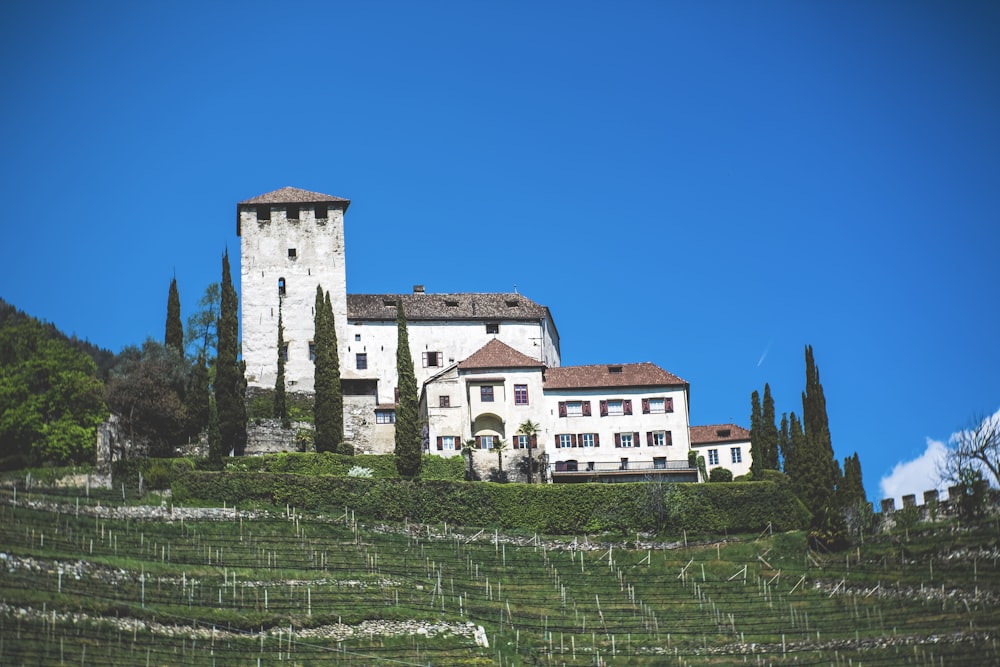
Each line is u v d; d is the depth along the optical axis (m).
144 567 102.06
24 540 103.06
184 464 123.56
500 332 159.88
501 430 145.25
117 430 130.50
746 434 156.88
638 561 125.94
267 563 112.12
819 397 142.62
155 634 91.81
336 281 158.75
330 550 117.44
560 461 148.50
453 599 110.06
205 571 104.94
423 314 158.75
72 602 91.25
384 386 155.75
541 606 112.81
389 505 127.19
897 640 107.25
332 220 160.75
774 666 103.06
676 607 115.06
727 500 132.12
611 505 131.00
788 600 117.06
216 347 160.12
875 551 124.19
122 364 142.62
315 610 101.88
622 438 150.12
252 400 149.62
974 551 119.25
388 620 101.81
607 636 107.56
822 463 129.50
